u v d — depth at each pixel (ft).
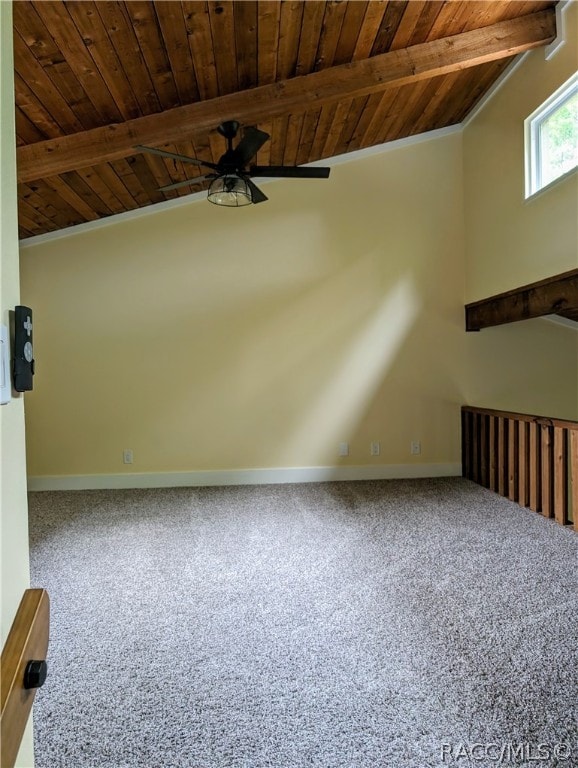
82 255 14.70
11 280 2.16
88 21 7.26
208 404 15.03
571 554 9.20
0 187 2.02
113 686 5.61
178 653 6.24
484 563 8.82
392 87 10.85
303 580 8.28
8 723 1.71
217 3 7.57
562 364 15.43
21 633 2.00
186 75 9.27
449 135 15.20
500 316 13.19
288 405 15.17
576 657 5.99
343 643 6.37
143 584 8.26
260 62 9.54
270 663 5.98
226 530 10.89
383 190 15.19
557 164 11.28
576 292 10.02
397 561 8.98
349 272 15.17
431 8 9.49
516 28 10.66
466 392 15.40
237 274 15.01
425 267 15.30
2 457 1.96
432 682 5.57
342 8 8.62
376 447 15.35
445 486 14.30
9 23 2.21
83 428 14.85
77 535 10.71
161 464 15.02
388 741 4.72
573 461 10.44
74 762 4.54
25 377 2.23
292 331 15.12
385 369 15.29
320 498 13.30
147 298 14.87
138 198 13.92
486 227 13.94
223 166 9.63
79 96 9.02
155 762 4.54
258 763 4.50
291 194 15.05
